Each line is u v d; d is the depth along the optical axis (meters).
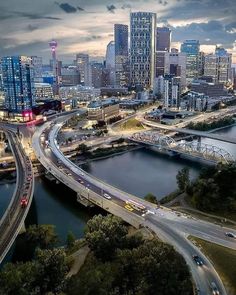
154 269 184.12
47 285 195.00
